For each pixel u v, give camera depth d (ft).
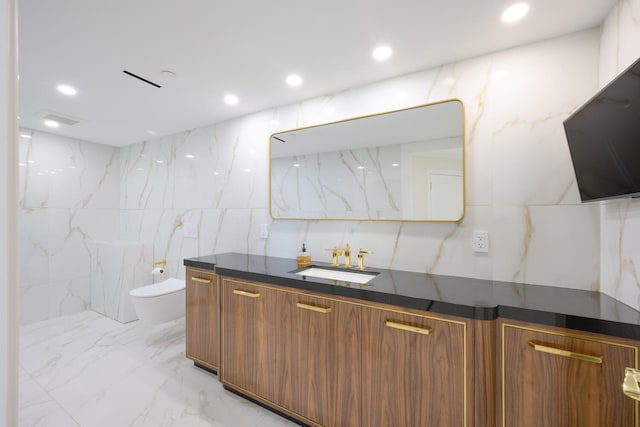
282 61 5.73
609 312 3.58
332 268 6.45
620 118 3.15
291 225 7.70
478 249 5.43
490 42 5.09
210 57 5.59
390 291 4.49
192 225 9.90
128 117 8.81
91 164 11.62
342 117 6.93
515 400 3.78
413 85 6.10
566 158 4.82
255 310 5.76
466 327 3.85
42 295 10.40
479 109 5.46
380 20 4.56
